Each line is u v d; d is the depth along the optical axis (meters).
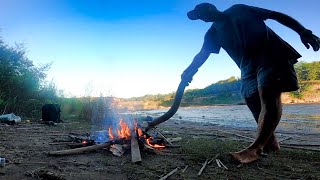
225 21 1.97
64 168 1.76
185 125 5.37
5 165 1.79
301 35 1.77
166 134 3.52
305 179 1.57
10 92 5.57
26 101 5.81
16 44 6.17
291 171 1.72
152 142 2.45
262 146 1.80
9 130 3.49
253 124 5.75
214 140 2.90
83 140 2.54
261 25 1.86
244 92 2.01
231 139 3.12
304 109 12.26
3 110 5.38
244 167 1.79
